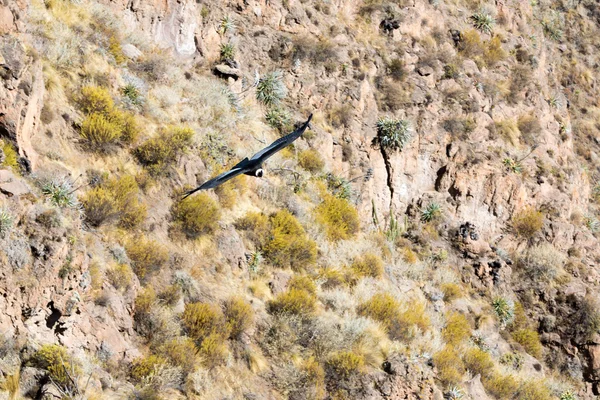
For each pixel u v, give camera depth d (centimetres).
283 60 8031
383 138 8181
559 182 9306
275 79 7775
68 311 4381
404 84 8688
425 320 6806
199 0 7694
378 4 9131
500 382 6719
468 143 8806
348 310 6322
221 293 5631
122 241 5341
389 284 7138
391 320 6400
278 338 5550
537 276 8394
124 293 4947
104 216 5284
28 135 5109
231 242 6038
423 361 6097
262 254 6278
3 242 4216
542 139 9619
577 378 7888
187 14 7431
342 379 5491
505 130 9225
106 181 5547
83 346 4472
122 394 4422
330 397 5394
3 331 4122
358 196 7781
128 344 4769
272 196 6862
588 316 8062
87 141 5691
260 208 6688
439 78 9050
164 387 4634
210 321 5184
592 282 8562
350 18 8962
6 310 4153
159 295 5250
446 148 8662
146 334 4925
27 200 4544
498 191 8619
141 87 6500
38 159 5159
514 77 9912
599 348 7938
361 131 8125
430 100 8744
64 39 6138
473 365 6738
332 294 6369
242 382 5109
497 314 7900
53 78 5778
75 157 5547
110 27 6794
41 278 4281
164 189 5950
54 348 4194
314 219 7050
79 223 4850
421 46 9181
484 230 8525
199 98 6988
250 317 5447
